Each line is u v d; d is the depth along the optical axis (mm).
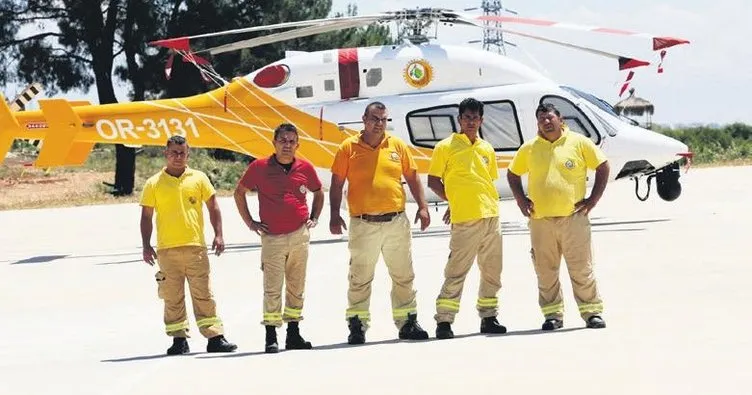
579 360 10195
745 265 17250
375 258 12227
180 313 12055
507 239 23672
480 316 12383
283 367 10688
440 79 24938
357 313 12195
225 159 66562
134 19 52156
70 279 20359
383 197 12195
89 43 52594
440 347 11438
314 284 17672
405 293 12281
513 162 12688
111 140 25219
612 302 14109
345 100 24938
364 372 10180
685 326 11859
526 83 25031
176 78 52750
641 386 8922
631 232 23969
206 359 11469
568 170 12383
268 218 11922
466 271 12266
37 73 52375
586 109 25062
